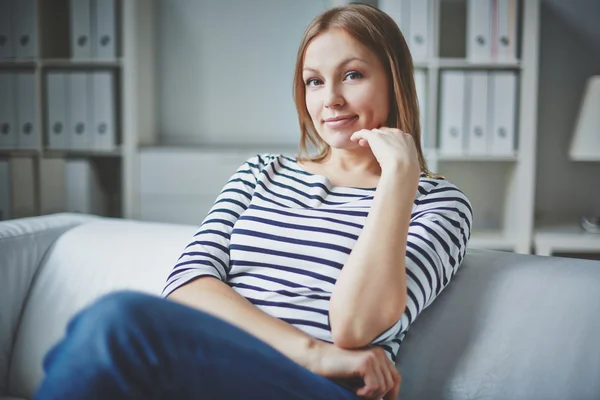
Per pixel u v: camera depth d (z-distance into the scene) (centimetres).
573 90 287
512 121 263
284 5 324
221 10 327
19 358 119
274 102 330
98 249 125
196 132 334
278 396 73
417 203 101
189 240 122
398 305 84
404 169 91
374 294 84
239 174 114
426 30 261
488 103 264
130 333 65
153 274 117
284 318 93
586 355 85
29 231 129
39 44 289
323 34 105
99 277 121
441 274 93
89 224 135
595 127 253
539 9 275
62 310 120
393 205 88
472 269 102
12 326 122
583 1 282
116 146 295
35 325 120
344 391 80
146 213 296
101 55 288
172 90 332
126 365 64
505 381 89
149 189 295
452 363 93
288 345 85
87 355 64
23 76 290
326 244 96
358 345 84
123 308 66
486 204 294
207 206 293
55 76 290
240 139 332
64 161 292
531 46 259
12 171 292
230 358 70
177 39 330
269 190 108
